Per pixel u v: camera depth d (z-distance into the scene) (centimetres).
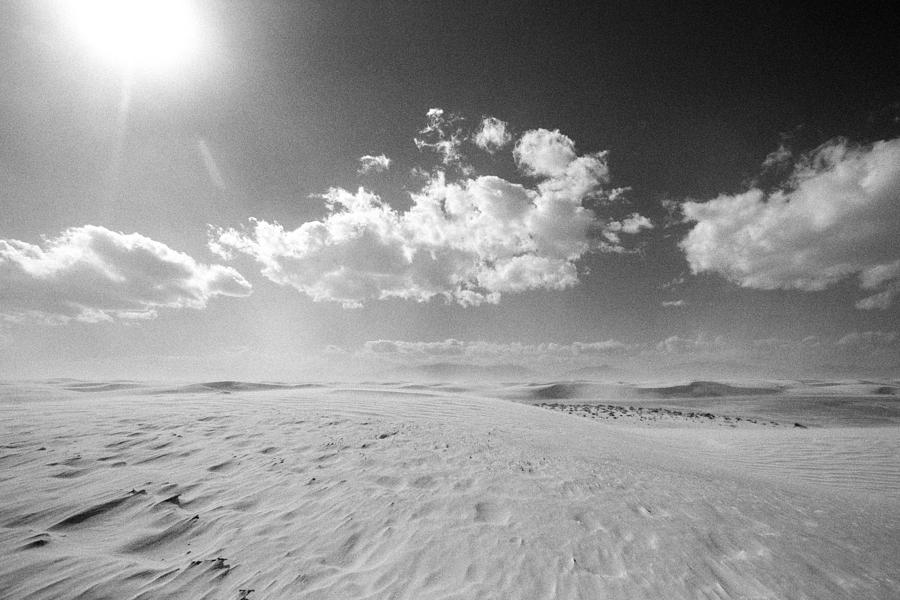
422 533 445
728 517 526
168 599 337
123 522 472
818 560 420
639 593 348
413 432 955
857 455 1109
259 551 411
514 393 5472
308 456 719
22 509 497
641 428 2100
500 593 344
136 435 848
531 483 620
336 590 347
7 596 337
